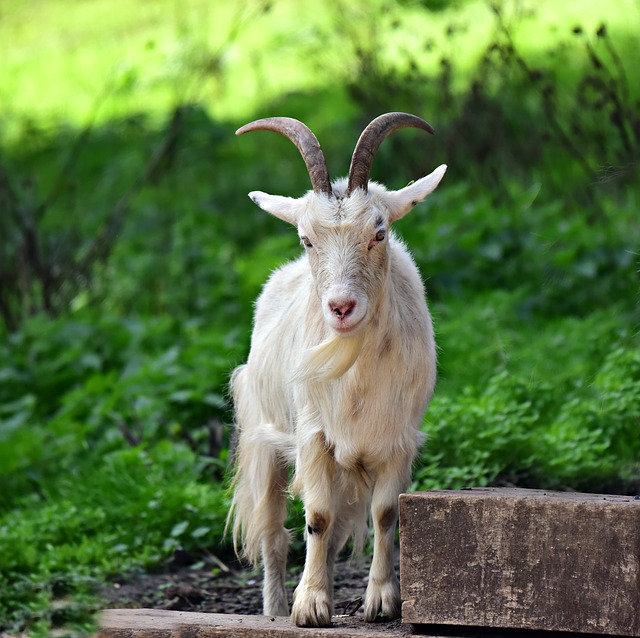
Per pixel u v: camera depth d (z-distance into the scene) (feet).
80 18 181.78
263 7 109.09
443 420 56.39
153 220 100.73
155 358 76.43
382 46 103.76
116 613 41.93
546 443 55.26
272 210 40.81
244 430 48.06
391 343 39.47
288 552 48.37
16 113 146.00
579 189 83.87
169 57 116.47
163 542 54.29
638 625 34.04
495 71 93.30
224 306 82.84
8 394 75.31
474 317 71.77
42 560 51.93
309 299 41.22
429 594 36.06
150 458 60.54
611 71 101.65
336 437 40.01
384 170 92.27
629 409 56.13
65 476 63.72
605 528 34.40
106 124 133.80
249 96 132.16
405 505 36.27
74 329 78.89
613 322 66.33
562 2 115.96
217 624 37.99
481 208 80.74
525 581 35.14
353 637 35.63
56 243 94.27
